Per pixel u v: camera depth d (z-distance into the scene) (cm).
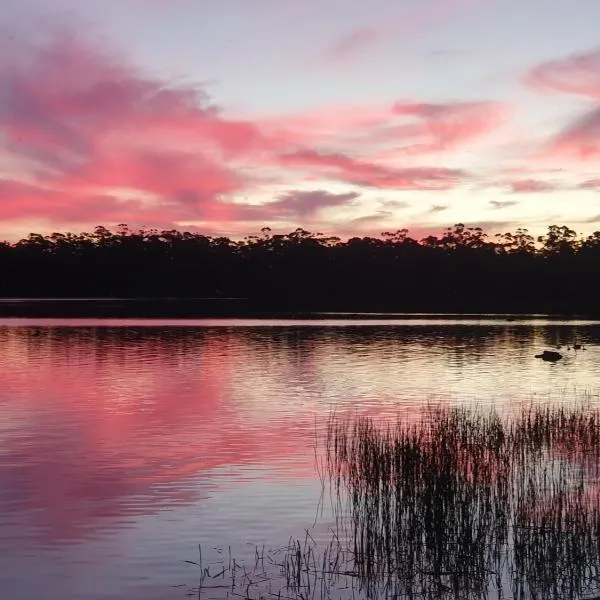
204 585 850
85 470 1327
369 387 2445
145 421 1800
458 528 1005
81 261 12206
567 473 1298
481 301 11069
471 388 2447
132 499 1157
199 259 12288
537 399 2217
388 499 1105
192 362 3177
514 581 866
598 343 4369
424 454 1310
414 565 909
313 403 2100
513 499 1129
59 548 955
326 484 1238
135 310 8075
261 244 12406
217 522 1055
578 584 854
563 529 981
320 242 12200
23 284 12231
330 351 3725
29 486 1223
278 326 5681
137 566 902
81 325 5506
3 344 3922
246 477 1282
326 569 895
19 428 1705
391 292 11456
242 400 2145
